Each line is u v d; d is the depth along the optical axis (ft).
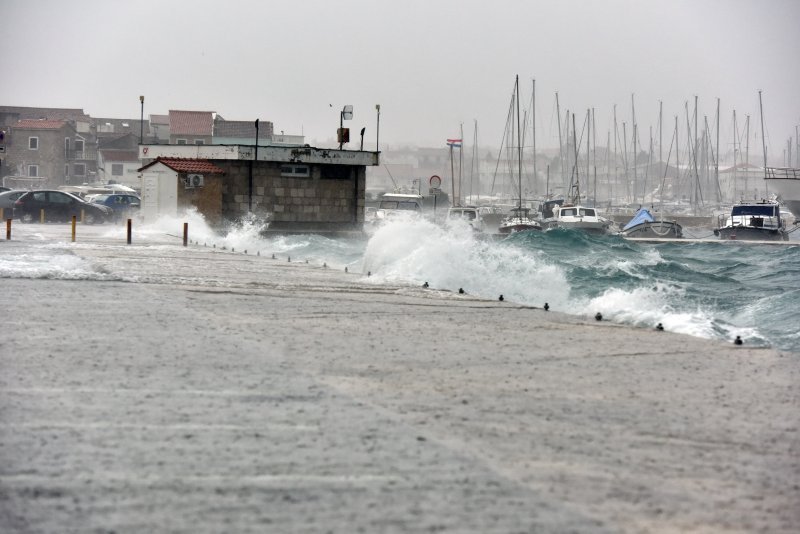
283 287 94.73
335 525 24.50
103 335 57.26
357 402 40.01
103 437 32.91
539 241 244.42
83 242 163.22
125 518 24.61
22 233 193.77
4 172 622.54
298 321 67.72
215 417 36.45
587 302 103.55
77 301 74.95
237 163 242.99
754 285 163.12
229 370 46.73
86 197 352.69
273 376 45.50
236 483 27.91
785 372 51.06
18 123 649.61
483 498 26.99
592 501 27.02
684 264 217.77
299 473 29.12
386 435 34.24
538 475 29.53
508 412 38.88
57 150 645.51
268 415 37.04
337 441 33.17
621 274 156.66
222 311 72.13
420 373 47.73
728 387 46.26
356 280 106.32
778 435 36.19
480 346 57.88
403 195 328.90
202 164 238.68
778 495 28.30
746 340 72.69
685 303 113.60
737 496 28.07
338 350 54.49
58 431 33.60
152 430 34.12
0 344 52.70
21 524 23.94
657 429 36.63
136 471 28.94
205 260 131.23
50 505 25.55
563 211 344.28
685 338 64.44
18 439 32.32
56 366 46.34
